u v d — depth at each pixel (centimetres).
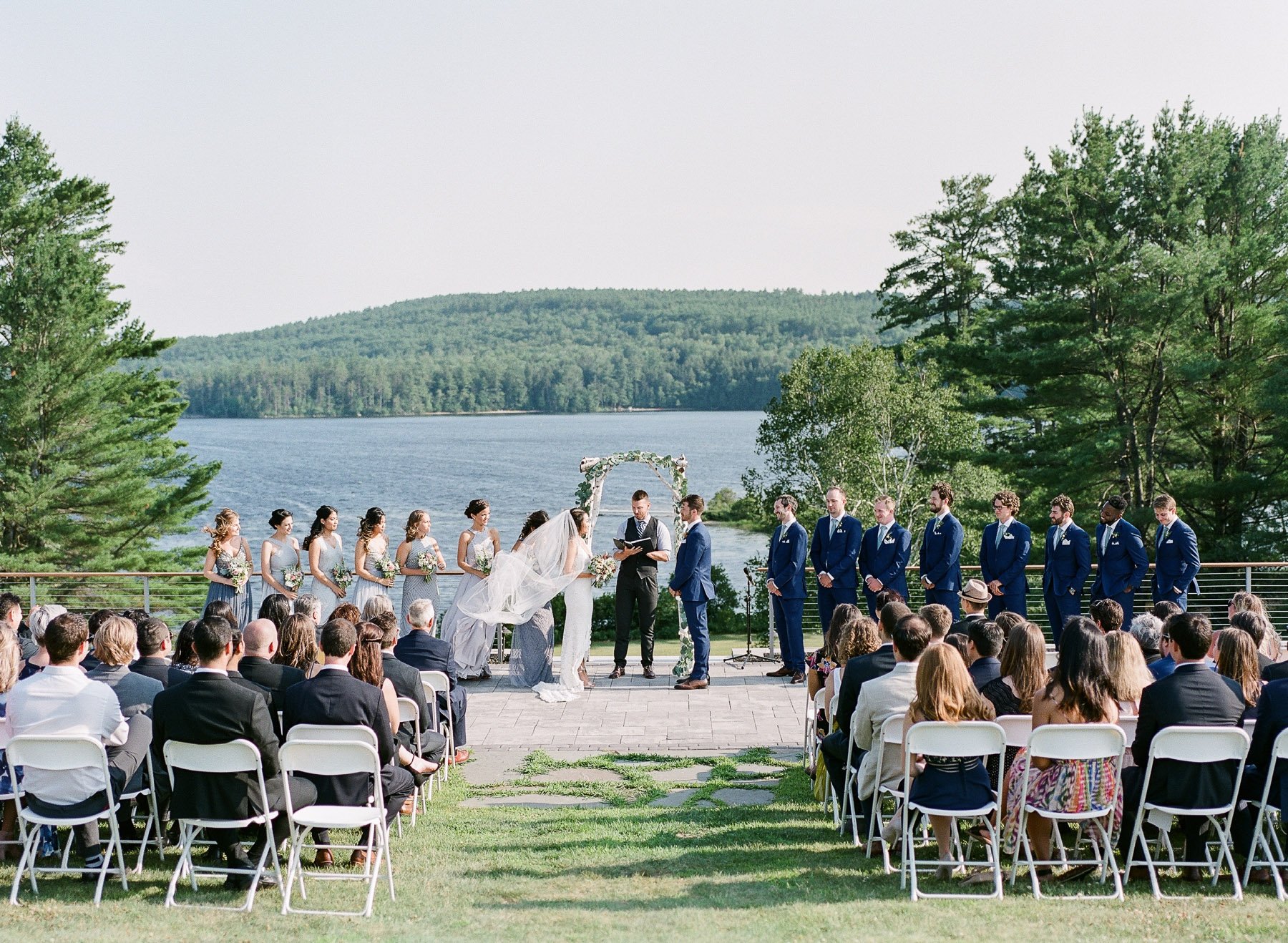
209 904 548
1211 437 2777
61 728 585
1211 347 2631
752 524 6312
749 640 1431
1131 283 2627
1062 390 2803
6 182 3155
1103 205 2778
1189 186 2750
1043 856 607
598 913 525
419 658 866
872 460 3694
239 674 664
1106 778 569
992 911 523
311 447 13200
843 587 1184
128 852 652
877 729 625
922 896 551
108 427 3075
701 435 15662
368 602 782
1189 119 2814
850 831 687
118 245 3297
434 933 495
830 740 688
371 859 583
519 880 592
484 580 1212
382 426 19588
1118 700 636
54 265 2953
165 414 3325
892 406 3691
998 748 564
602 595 1909
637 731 995
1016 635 636
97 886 565
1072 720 584
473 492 7806
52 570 2812
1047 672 635
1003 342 2952
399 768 650
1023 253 2905
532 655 1206
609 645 1812
